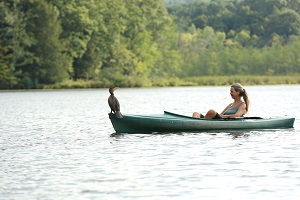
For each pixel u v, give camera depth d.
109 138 43.75
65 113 71.12
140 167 31.77
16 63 174.12
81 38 186.88
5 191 26.80
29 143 41.84
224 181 28.28
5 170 31.38
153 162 33.12
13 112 73.44
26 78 174.12
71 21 186.12
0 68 170.88
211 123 46.03
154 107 82.38
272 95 117.38
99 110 76.75
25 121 59.81
